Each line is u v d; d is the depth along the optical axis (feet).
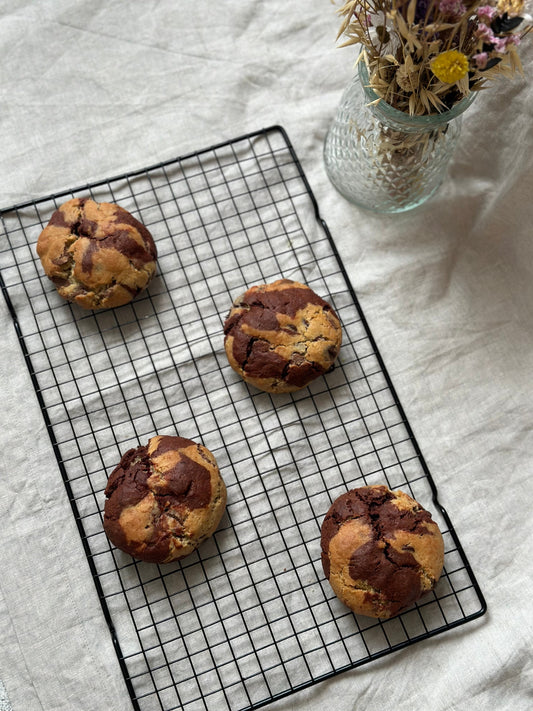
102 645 1.70
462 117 1.81
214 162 1.94
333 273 1.90
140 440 1.80
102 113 1.95
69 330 1.84
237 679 1.69
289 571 1.74
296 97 1.99
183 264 1.89
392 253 1.93
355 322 1.88
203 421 1.81
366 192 1.86
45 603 1.72
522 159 1.70
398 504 1.63
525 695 1.70
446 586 1.75
